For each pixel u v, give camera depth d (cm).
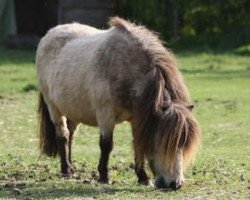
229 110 2314
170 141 1086
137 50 1198
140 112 1137
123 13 4462
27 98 2591
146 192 1145
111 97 1216
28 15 4650
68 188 1192
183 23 4541
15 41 4209
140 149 1130
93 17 4334
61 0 4309
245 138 1866
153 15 4447
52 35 1419
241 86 2892
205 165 1437
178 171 1101
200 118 2172
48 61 1405
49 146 1442
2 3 4359
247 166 1442
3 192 1163
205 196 1124
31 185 1226
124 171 1370
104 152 1246
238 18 4450
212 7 4416
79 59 1302
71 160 1427
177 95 1147
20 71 3372
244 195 1138
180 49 4212
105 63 1228
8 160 1495
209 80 3066
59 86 1346
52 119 1413
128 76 1192
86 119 1313
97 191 1165
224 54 3969
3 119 2134
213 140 1838
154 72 1149
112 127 1239
